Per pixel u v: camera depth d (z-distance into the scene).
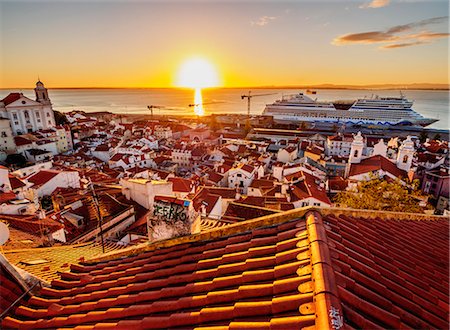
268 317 4.63
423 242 8.33
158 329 5.20
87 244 16.48
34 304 7.06
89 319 6.01
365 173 43.78
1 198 23.12
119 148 81.56
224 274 6.06
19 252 11.76
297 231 6.68
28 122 85.25
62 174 37.22
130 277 7.16
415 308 5.18
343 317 4.17
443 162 55.91
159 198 8.33
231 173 51.53
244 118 171.12
